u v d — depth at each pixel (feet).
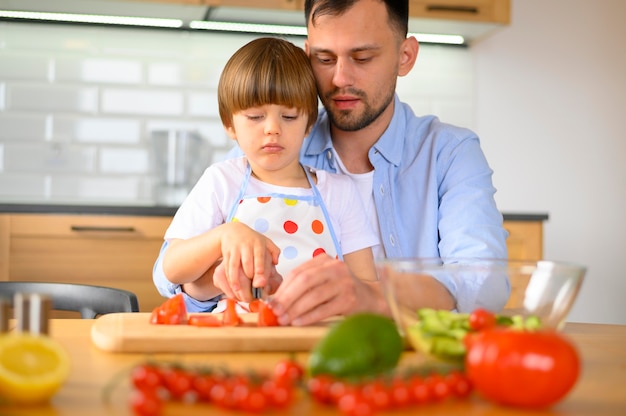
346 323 2.72
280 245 5.29
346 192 5.60
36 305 2.96
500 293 3.25
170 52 11.39
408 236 5.85
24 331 2.94
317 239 5.34
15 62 11.03
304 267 3.89
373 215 5.90
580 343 3.89
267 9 10.41
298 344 3.52
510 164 12.14
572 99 12.23
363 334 2.67
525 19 12.13
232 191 5.46
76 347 3.57
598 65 12.25
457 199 5.61
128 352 3.43
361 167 5.97
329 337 2.68
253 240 4.28
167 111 11.41
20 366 2.53
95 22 11.13
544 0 12.16
